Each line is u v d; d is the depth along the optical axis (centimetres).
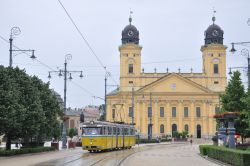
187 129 13488
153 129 13512
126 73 13550
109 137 5253
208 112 13450
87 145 4956
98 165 3053
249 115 3775
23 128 4484
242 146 4641
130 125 6556
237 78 5153
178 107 13550
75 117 18038
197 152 5353
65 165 2938
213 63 13525
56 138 6291
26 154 4228
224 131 4369
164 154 4825
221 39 13588
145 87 13488
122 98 13488
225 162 3250
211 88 13500
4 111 3856
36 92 4638
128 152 5128
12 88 4053
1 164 2911
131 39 13600
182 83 13562
